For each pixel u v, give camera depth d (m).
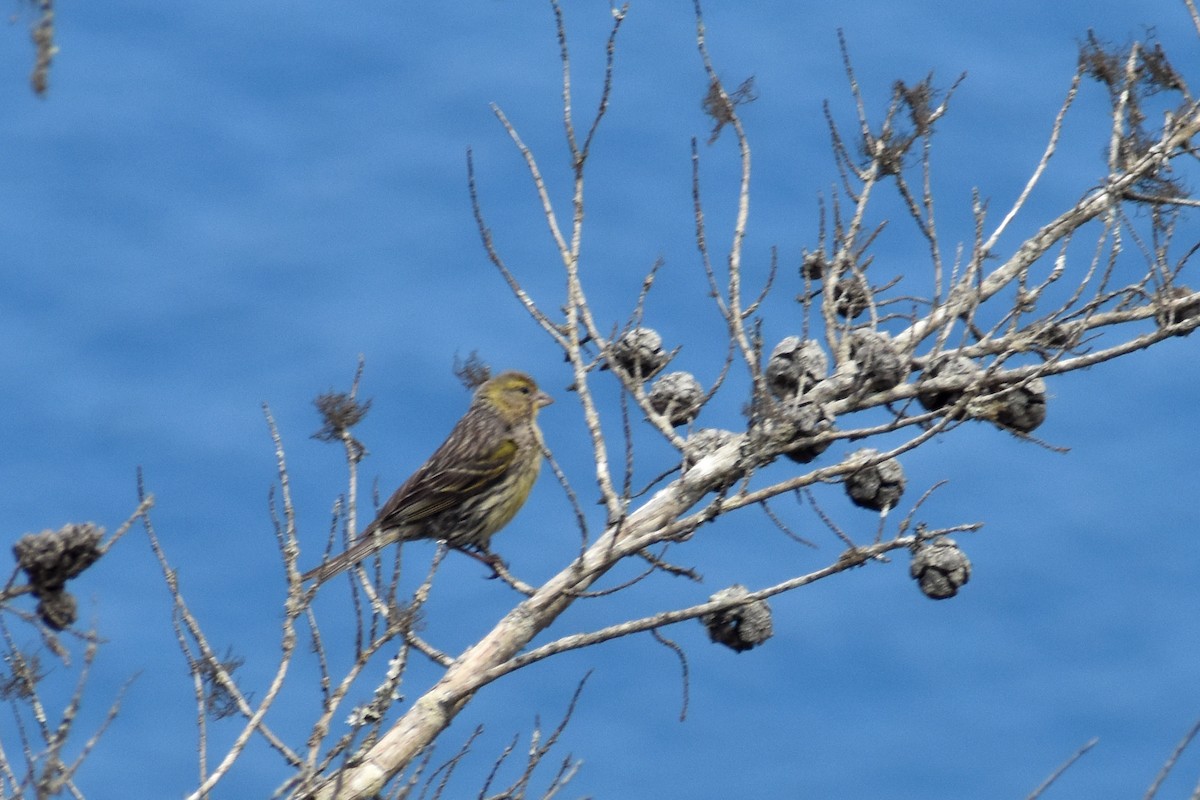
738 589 12.48
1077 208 13.59
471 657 11.48
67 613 8.61
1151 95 13.80
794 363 13.34
